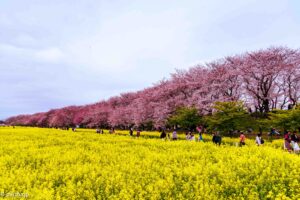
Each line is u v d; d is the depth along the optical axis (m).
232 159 16.19
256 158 15.55
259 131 33.94
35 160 17.52
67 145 25.59
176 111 42.47
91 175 13.12
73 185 11.52
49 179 12.70
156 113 47.41
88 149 23.27
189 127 38.59
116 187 11.64
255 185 11.62
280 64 39.53
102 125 84.38
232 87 42.34
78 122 95.81
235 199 10.41
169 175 13.21
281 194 9.98
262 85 42.25
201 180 11.98
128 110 65.19
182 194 10.91
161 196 10.81
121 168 14.54
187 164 16.02
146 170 14.33
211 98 42.81
